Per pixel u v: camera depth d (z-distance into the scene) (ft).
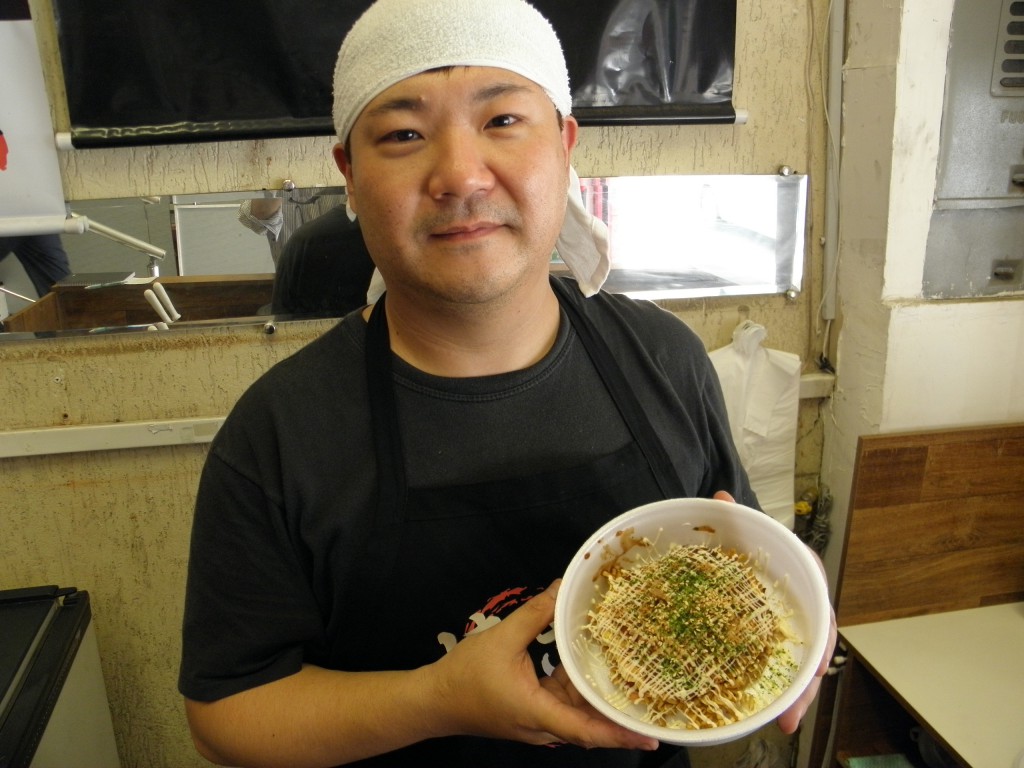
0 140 3.36
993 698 3.51
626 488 2.41
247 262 3.72
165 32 3.33
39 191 3.46
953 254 3.88
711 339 4.34
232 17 3.35
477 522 2.27
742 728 1.58
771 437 4.25
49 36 3.37
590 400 2.41
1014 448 3.99
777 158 4.10
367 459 2.24
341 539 2.22
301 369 2.35
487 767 2.53
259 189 3.69
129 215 3.58
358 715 2.02
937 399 4.03
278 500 2.20
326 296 3.80
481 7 1.86
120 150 3.54
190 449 3.95
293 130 3.51
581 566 1.95
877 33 3.67
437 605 2.31
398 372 2.29
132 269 3.64
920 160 3.69
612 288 4.08
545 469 2.32
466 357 2.27
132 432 3.79
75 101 3.35
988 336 3.96
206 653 2.18
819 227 4.25
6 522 3.90
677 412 2.56
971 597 4.20
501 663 1.82
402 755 2.53
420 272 1.95
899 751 4.18
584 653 1.88
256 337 3.85
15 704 3.04
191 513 4.05
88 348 3.72
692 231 4.07
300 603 2.28
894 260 3.83
